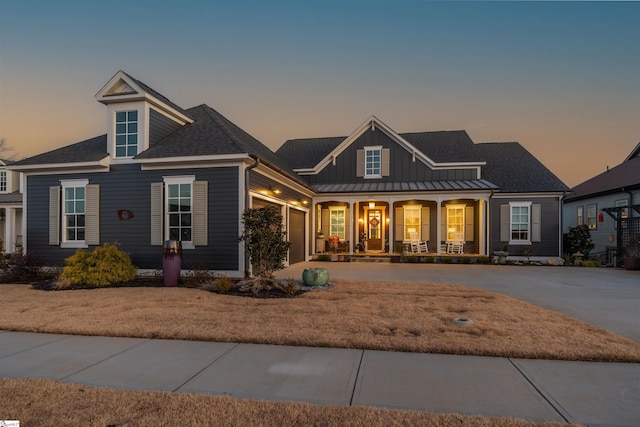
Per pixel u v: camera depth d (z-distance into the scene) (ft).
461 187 54.49
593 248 61.62
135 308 21.85
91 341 15.93
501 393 10.66
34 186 38.55
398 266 48.83
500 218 56.49
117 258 31.99
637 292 29.09
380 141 62.44
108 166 36.68
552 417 9.22
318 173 63.82
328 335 16.10
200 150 34.50
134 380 11.73
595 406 9.84
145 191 35.96
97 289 28.94
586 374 12.13
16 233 65.62
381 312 20.51
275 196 42.29
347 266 48.29
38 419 9.00
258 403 9.82
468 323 17.52
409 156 61.52
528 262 53.21
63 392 10.57
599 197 66.18
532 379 11.70
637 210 49.24
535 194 55.36
